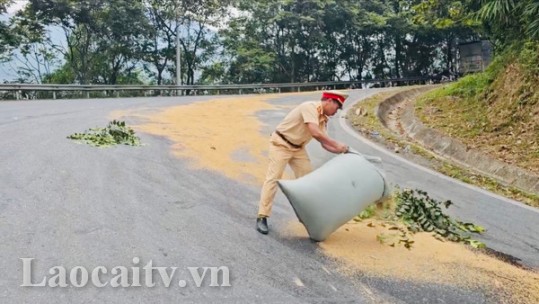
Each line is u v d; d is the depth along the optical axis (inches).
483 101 536.1
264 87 1239.5
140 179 236.4
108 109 533.6
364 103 685.9
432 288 145.5
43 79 1245.7
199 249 159.9
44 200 193.2
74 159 262.2
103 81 1325.0
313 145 377.7
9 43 1087.0
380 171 177.9
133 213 187.6
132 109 544.7
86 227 169.3
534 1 384.2
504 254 183.8
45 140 308.2
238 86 1188.5
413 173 319.0
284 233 181.6
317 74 1640.0
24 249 148.6
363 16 1496.1
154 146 317.4
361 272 152.3
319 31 1462.8
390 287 143.9
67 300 123.0
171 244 161.8
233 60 1454.2
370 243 177.6
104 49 1251.8
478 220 229.6
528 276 161.6
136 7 1213.1
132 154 287.3
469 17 533.6
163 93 1114.1
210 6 1349.7
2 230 160.9
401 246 176.9
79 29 1216.2
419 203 217.5
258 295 132.4
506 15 443.2
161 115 492.7
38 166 241.8
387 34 1600.6
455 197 269.3
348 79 1711.4
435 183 297.4
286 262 155.1
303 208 166.4
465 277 155.2
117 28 1203.2
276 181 179.2
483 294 144.3
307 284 141.3
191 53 1434.5
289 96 933.2
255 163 296.8
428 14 627.5
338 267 154.6
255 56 1397.6
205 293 131.3
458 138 436.8
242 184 247.1
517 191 293.9
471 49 1515.7
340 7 1443.2
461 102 585.9
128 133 343.0
